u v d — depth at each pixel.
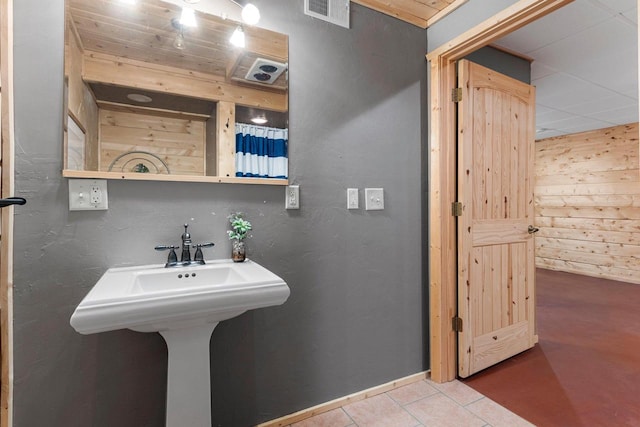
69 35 1.25
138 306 0.94
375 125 1.91
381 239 1.93
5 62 1.14
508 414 1.72
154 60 1.38
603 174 4.97
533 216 2.49
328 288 1.77
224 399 1.53
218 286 1.05
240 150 1.53
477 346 2.12
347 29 1.82
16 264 1.17
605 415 1.72
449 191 2.04
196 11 1.45
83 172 1.25
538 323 3.10
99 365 1.30
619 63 2.70
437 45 2.02
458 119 2.05
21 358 1.18
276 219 1.63
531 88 2.47
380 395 1.90
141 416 1.36
